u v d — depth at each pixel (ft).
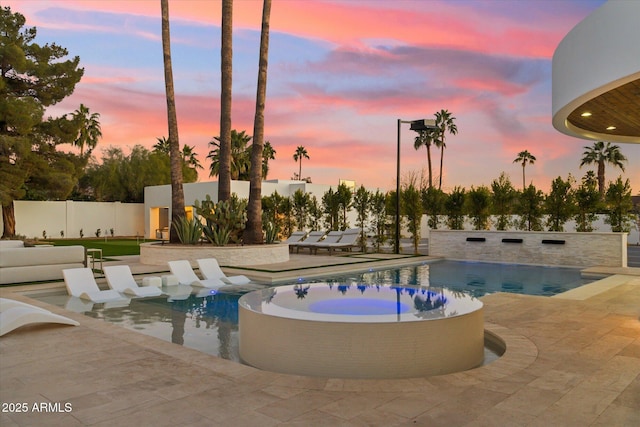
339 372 13.19
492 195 55.47
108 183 122.21
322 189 87.15
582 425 9.30
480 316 15.33
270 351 14.15
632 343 16.08
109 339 16.46
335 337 13.23
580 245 46.37
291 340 13.70
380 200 62.39
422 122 53.26
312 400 10.59
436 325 13.53
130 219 106.73
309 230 72.33
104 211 102.73
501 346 16.75
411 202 58.95
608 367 13.23
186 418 9.60
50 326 18.54
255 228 48.39
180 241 48.57
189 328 21.09
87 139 144.56
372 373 13.08
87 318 20.39
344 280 37.22
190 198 86.12
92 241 86.33
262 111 48.85
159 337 19.45
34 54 77.71
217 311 24.81
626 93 22.98
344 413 9.85
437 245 55.72
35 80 78.33
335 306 16.76
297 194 71.72
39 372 12.67
